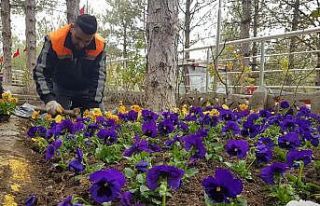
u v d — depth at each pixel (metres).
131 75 9.11
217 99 7.86
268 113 4.48
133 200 1.93
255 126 3.32
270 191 2.21
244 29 13.52
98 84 5.15
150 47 5.04
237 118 4.31
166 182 1.72
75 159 2.43
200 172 2.54
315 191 2.23
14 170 2.50
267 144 3.09
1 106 4.64
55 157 2.86
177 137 3.01
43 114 4.84
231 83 9.13
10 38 16.39
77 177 2.33
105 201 1.67
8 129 4.07
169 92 5.02
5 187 2.20
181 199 2.05
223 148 3.14
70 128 3.14
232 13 16.97
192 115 4.12
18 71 19.70
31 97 9.81
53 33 4.86
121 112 4.26
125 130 3.70
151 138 3.28
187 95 8.88
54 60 4.86
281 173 2.09
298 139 2.87
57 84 5.22
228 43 8.34
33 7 13.77
